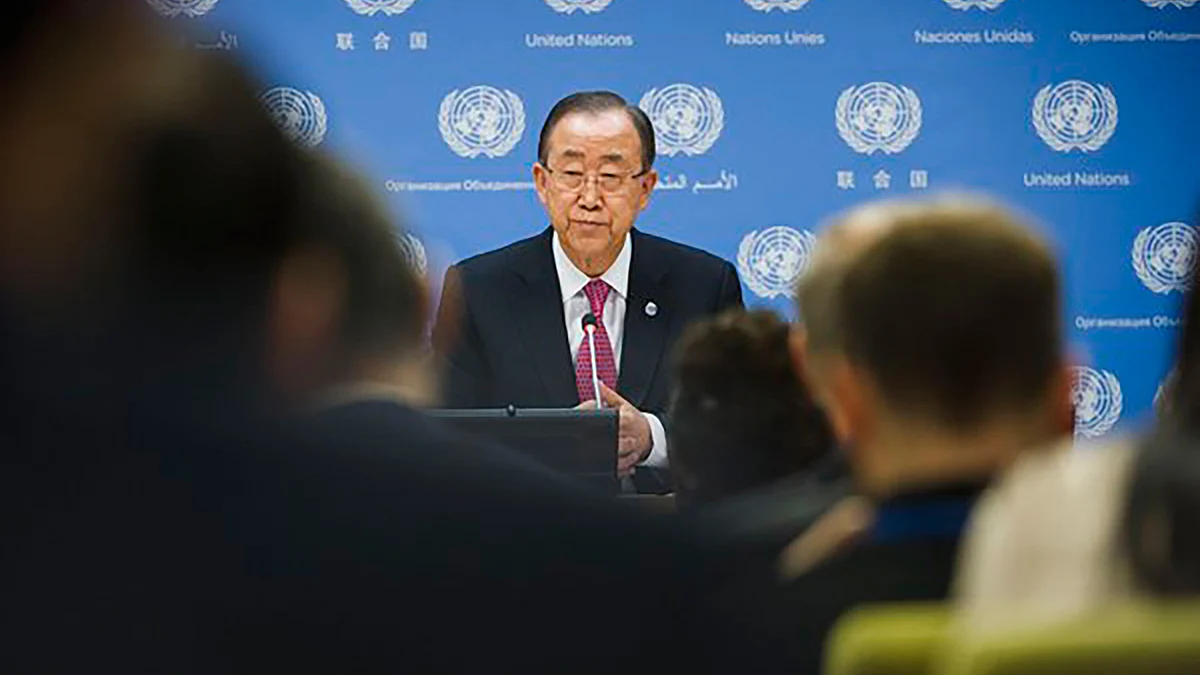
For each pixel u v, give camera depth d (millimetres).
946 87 20922
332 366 3979
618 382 16156
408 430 3893
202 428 3615
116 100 3596
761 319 7020
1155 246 21203
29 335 3555
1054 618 3365
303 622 3662
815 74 20766
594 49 20641
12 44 3525
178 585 3596
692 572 4082
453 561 3768
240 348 3674
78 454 3547
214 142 3621
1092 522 3719
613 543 3926
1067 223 21125
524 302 16203
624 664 3904
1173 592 3588
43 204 3566
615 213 16234
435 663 3752
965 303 4754
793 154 20766
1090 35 21016
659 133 20672
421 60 20594
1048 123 21031
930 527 4648
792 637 4418
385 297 4004
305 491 3684
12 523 3531
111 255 3580
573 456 10227
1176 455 3693
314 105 20562
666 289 16375
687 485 7043
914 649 3477
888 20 20844
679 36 20656
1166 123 21141
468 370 15961
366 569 3709
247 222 3664
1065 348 5027
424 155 20625
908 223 4938
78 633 3553
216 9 20453
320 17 20547
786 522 4867
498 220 20672
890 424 4840
